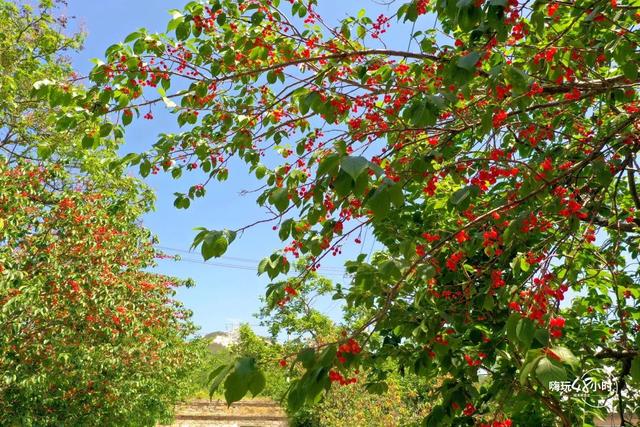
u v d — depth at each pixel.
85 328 9.00
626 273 4.66
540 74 3.14
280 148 5.15
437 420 3.26
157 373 12.62
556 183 2.77
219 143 4.49
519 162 2.81
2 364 7.82
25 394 7.99
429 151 2.99
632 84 2.92
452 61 2.73
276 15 4.01
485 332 4.00
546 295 2.21
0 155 8.24
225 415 23.36
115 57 3.72
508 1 2.27
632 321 4.73
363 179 1.68
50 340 8.17
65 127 3.90
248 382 1.59
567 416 3.54
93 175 10.62
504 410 3.36
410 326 3.87
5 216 7.65
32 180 8.34
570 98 3.23
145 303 11.50
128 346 10.23
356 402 14.17
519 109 3.00
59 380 8.88
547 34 3.66
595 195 3.01
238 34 4.03
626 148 2.95
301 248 3.29
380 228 4.84
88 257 8.56
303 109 3.52
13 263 7.63
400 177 3.12
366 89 3.56
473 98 3.72
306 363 1.92
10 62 11.44
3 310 6.89
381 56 4.18
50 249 8.12
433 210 4.91
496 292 3.21
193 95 4.16
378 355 4.11
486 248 3.35
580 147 3.63
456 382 3.38
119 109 3.85
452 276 3.84
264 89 4.77
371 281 3.13
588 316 4.98
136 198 11.64
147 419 16.61
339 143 1.71
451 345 3.35
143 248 11.88
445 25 4.50
